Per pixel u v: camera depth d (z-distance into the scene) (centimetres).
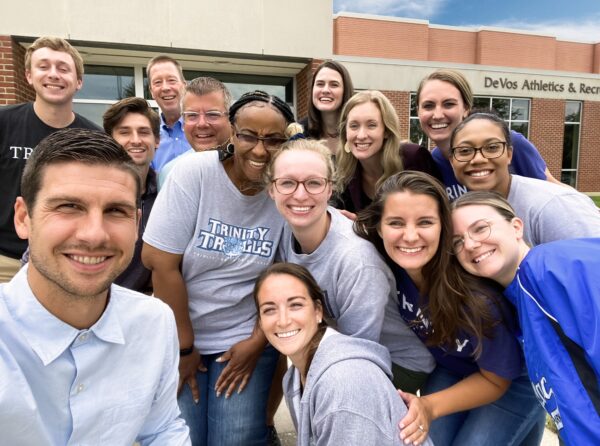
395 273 101
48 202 54
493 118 109
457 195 145
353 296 92
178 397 111
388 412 77
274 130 96
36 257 55
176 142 208
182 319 108
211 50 429
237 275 107
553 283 66
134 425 68
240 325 111
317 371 80
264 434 118
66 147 55
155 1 411
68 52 153
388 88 678
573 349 63
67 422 62
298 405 94
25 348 57
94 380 63
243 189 103
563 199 99
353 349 82
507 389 99
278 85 504
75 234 55
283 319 89
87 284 56
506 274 87
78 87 159
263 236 106
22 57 399
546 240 100
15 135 148
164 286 106
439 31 875
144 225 136
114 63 447
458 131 111
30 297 58
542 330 68
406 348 108
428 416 85
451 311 90
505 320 88
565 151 837
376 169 144
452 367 105
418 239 88
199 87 142
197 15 422
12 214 146
